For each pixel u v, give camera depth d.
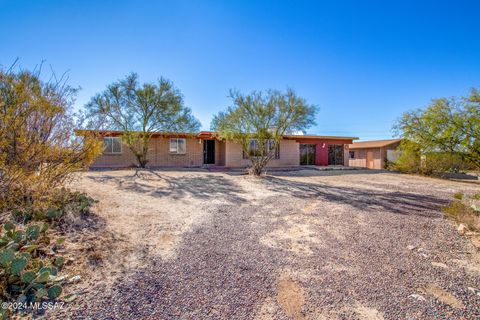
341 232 4.45
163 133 15.25
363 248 3.73
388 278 2.85
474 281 2.81
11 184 3.60
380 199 7.52
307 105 11.12
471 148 11.76
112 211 5.05
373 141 25.61
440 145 13.17
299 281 2.74
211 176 12.06
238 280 2.72
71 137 4.54
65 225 3.77
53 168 4.33
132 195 6.87
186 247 3.60
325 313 2.19
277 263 3.18
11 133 3.42
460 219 5.00
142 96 13.04
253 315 2.13
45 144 3.96
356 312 2.21
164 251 3.42
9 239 2.65
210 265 3.06
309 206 6.45
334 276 2.87
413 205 6.72
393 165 18.22
